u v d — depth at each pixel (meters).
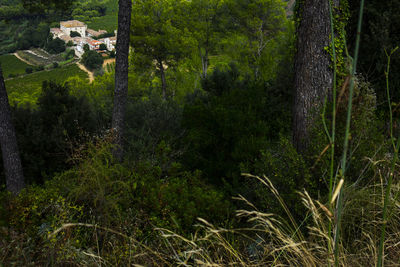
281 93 8.83
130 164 4.06
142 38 25.41
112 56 126.62
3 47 144.00
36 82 105.50
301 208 2.92
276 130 7.36
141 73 28.69
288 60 9.22
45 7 10.05
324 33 4.71
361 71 7.05
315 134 3.82
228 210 2.89
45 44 146.50
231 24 29.45
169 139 7.24
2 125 6.11
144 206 2.92
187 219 2.69
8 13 150.38
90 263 2.10
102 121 9.88
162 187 3.29
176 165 3.99
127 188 2.99
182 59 29.06
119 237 2.37
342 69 4.68
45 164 6.96
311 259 1.26
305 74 4.88
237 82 10.26
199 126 5.64
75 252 2.11
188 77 29.45
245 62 25.30
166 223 2.65
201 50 31.34
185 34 27.75
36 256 2.31
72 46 139.62
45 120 7.55
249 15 27.52
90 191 2.66
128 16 7.08
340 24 4.70
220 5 28.14
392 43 6.75
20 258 2.12
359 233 1.92
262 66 11.59
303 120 4.96
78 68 119.81
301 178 3.34
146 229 2.62
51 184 3.34
